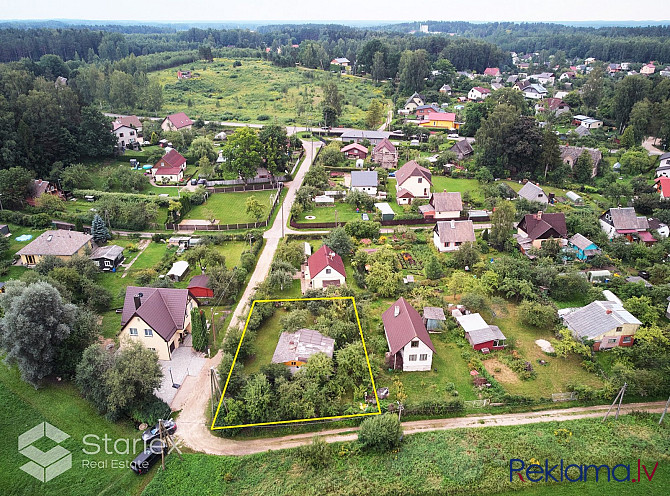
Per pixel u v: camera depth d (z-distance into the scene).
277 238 91.69
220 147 146.75
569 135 159.62
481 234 91.31
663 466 45.06
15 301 52.44
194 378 56.34
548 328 66.25
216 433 48.94
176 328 61.06
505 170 126.19
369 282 74.06
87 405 52.12
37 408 51.47
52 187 105.62
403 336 57.66
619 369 54.41
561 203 107.81
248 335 60.81
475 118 157.62
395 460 45.44
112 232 92.81
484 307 68.75
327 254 76.25
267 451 46.69
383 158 133.00
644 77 166.12
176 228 94.19
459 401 51.88
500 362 59.56
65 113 123.88
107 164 128.75
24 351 51.91
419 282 76.19
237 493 42.47
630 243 86.00
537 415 51.59
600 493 42.47
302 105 188.75
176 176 119.62
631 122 149.75
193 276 77.44
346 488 42.66
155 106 183.00
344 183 119.88
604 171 126.94
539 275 73.06
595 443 47.31
